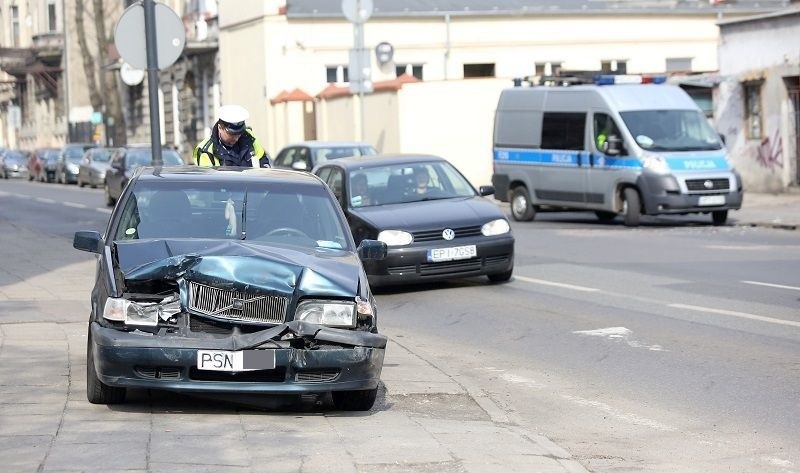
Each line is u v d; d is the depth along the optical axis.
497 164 72.62
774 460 19.41
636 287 39.53
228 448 18.41
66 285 39.12
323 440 19.31
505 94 72.38
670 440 20.81
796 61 76.75
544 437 20.55
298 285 21.02
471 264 40.09
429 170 43.72
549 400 24.22
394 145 101.25
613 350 29.05
